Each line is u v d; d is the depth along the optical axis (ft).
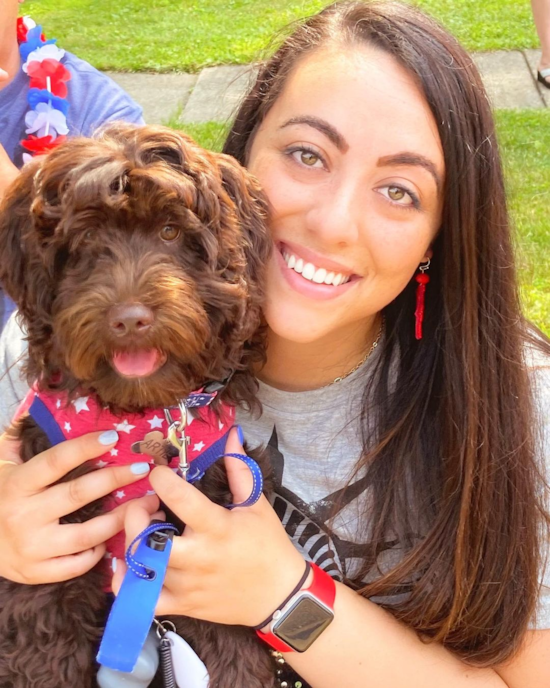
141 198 2.43
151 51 10.01
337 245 2.57
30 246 2.51
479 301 2.69
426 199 2.62
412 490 2.76
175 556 2.48
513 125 7.28
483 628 2.71
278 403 2.85
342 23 2.68
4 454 2.74
